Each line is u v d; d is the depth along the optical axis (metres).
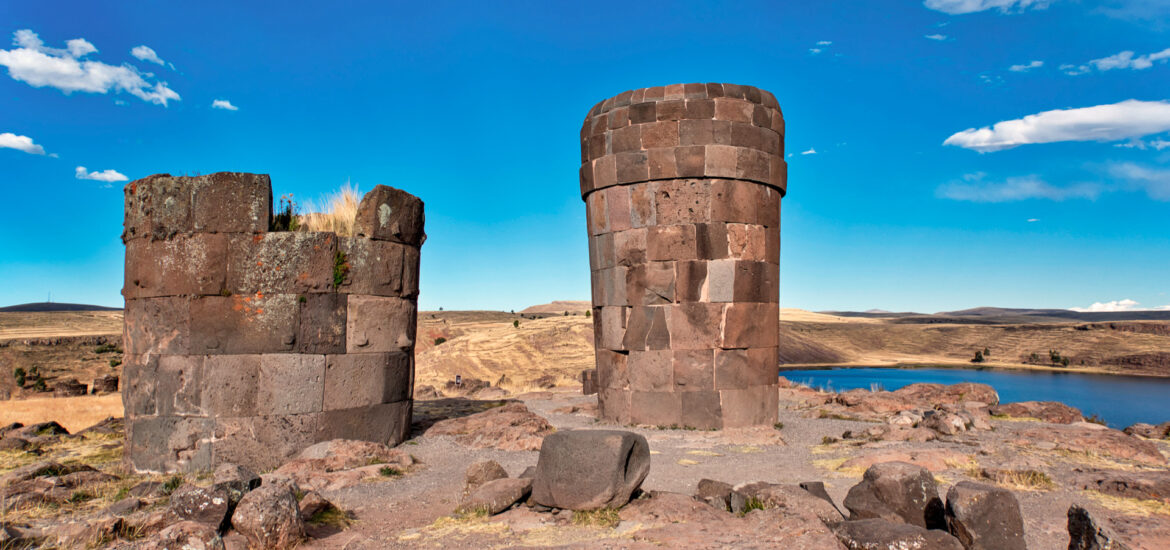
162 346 10.12
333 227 11.63
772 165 13.52
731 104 13.20
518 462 10.12
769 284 13.49
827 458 9.87
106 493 8.33
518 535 6.06
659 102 13.30
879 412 15.32
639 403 13.28
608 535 5.93
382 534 6.42
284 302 10.29
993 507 5.34
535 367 51.84
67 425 17.53
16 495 7.79
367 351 10.99
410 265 11.77
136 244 10.43
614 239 13.67
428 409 17.06
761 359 13.30
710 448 10.91
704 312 12.98
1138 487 7.29
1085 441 9.95
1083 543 5.20
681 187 13.13
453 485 8.63
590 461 6.62
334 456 9.47
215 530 5.56
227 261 10.20
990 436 10.95
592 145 14.07
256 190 10.34
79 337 75.56
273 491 6.29
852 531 5.39
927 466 8.70
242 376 10.08
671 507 6.45
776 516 5.96
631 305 13.48
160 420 10.02
